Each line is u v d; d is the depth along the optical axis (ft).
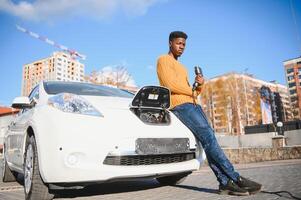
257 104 261.65
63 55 261.44
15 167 13.37
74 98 9.60
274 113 394.11
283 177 14.06
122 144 9.03
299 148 49.73
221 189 9.59
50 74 256.11
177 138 10.21
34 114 10.20
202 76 10.49
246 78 301.63
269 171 18.19
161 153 9.69
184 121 10.27
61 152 8.45
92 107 9.46
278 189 10.12
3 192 11.82
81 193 10.86
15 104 11.76
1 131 163.84
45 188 9.18
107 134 8.92
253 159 42.50
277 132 110.93
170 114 10.83
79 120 8.93
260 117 258.78
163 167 9.73
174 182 12.59
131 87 108.37
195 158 10.91
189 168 10.50
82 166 8.50
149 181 14.17
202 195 9.55
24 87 269.64
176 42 11.00
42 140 8.92
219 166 9.58
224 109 244.22
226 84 247.29
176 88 10.23
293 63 410.31
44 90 11.55
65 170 8.40
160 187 12.06
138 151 9.23
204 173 18.47
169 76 10.29
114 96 11.75
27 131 10.65
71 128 8.70
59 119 8.94
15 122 13.80
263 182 12.32
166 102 10.74
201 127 9.85
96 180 8.67
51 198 9.41
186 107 10.18
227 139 133.80
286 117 437.17
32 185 9.20
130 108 10.16
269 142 120.26
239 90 250.57
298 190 9.78
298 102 400.06
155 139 9.64
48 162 8.59
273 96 399.03
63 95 9.79
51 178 8.55
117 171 8.82
